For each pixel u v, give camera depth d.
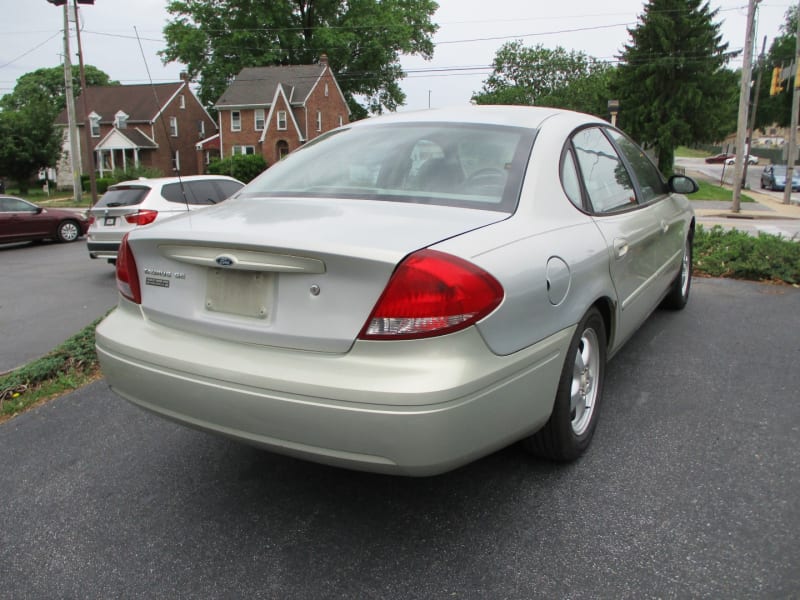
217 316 2.41
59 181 52.53
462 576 2.24
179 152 51.09
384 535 2.50
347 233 2.22
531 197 2.68
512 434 2.35
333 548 2.43
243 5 49.28
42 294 8.61
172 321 2.55
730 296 6.19
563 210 2.83
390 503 2.72
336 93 51.12
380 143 3.12
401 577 2.25
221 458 3.21
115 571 2.35
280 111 46.75
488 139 2.97
